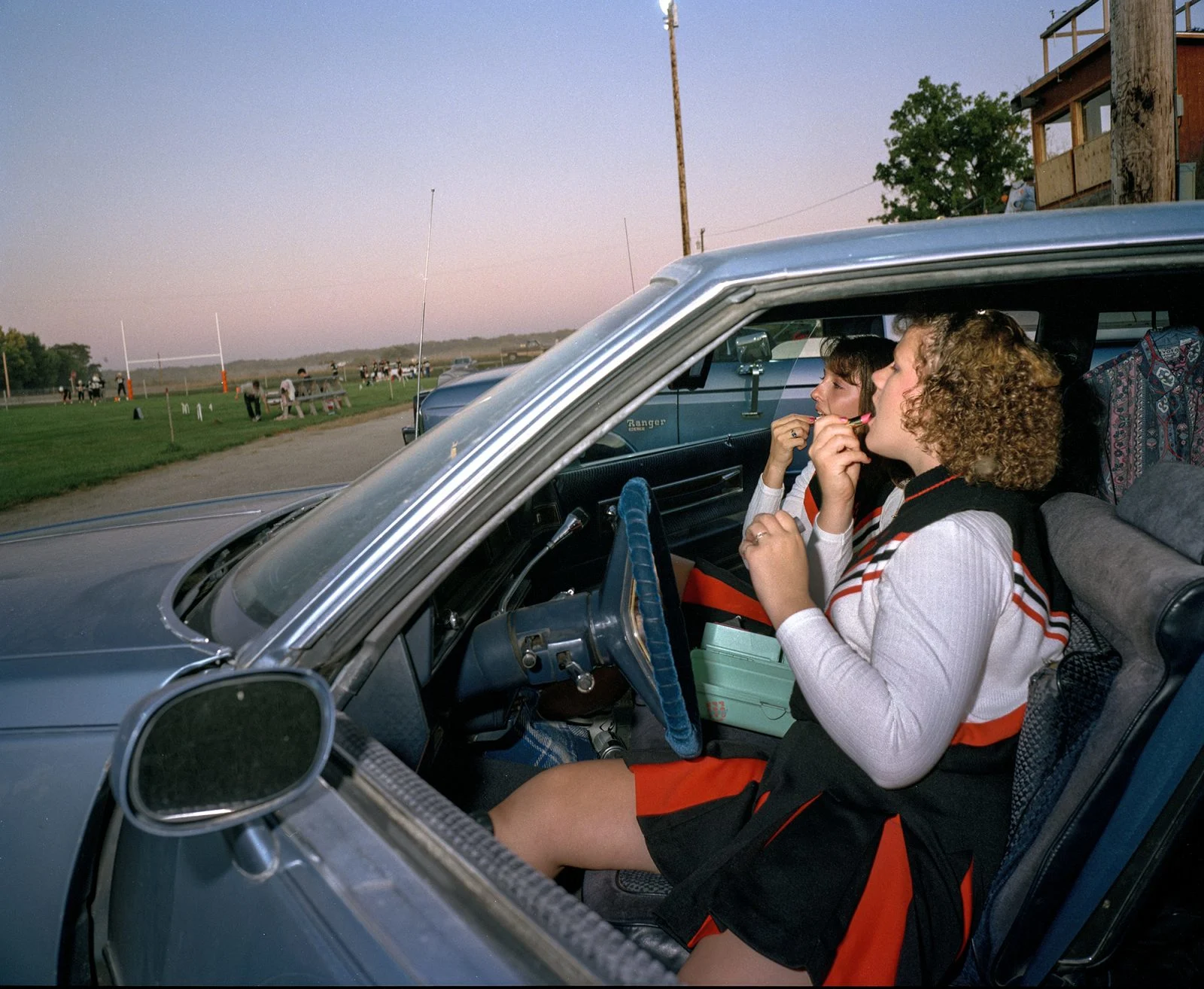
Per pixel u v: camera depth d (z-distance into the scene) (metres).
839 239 1.21
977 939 1.27
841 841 1.15
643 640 1.43
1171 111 4.68
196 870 1.00
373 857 0.87
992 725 1.22
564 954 0.73
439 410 5.82
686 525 3.92
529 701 1.91
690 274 1.21
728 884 1.12
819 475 1.60
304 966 0.85
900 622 1.14
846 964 1.02
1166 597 1.15
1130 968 1.38
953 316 1.29
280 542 1.45
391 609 1.13
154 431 26.70
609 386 1.15
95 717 1.21
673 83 25.62
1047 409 1.23
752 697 1.73
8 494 12.45
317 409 32.22
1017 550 1.21
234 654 1.17
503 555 2.04
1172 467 1.46
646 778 1.35
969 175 34.31
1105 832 1.20
